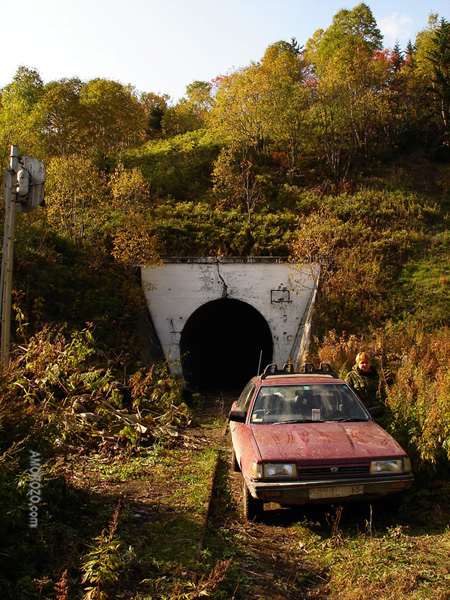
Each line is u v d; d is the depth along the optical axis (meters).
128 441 8.60
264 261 19.80
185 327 19.89
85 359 10.88
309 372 7.55
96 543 4.31
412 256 20.91
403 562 4.31
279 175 29.88
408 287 18.81
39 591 3.47
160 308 19.53
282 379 7.02
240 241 21.84
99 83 33.94
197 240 21.61
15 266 14.96
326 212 22.80
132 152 34.41
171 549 4.40
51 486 4.92
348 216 24.08
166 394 11.40
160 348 19.28
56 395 9.46
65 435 7.69
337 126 31.45
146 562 4.08
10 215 7.50
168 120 48.88
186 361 20.39
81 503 5.37
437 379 7.46
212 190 27.48
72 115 31.25
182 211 24.00
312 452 5.30
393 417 7.08
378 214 23.92
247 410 6.66
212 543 4.75
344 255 20.08
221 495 6.46
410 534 5.00
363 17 45.31
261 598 3.82
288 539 5.06
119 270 18.50
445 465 6.30
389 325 16.25
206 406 15.37
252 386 7.38
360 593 3.78
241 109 31.59
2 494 3.99
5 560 3.70
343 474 5.17
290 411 6.36
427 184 30.30
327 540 4.90
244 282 19.77
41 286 14.76
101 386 9.81
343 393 6.70
